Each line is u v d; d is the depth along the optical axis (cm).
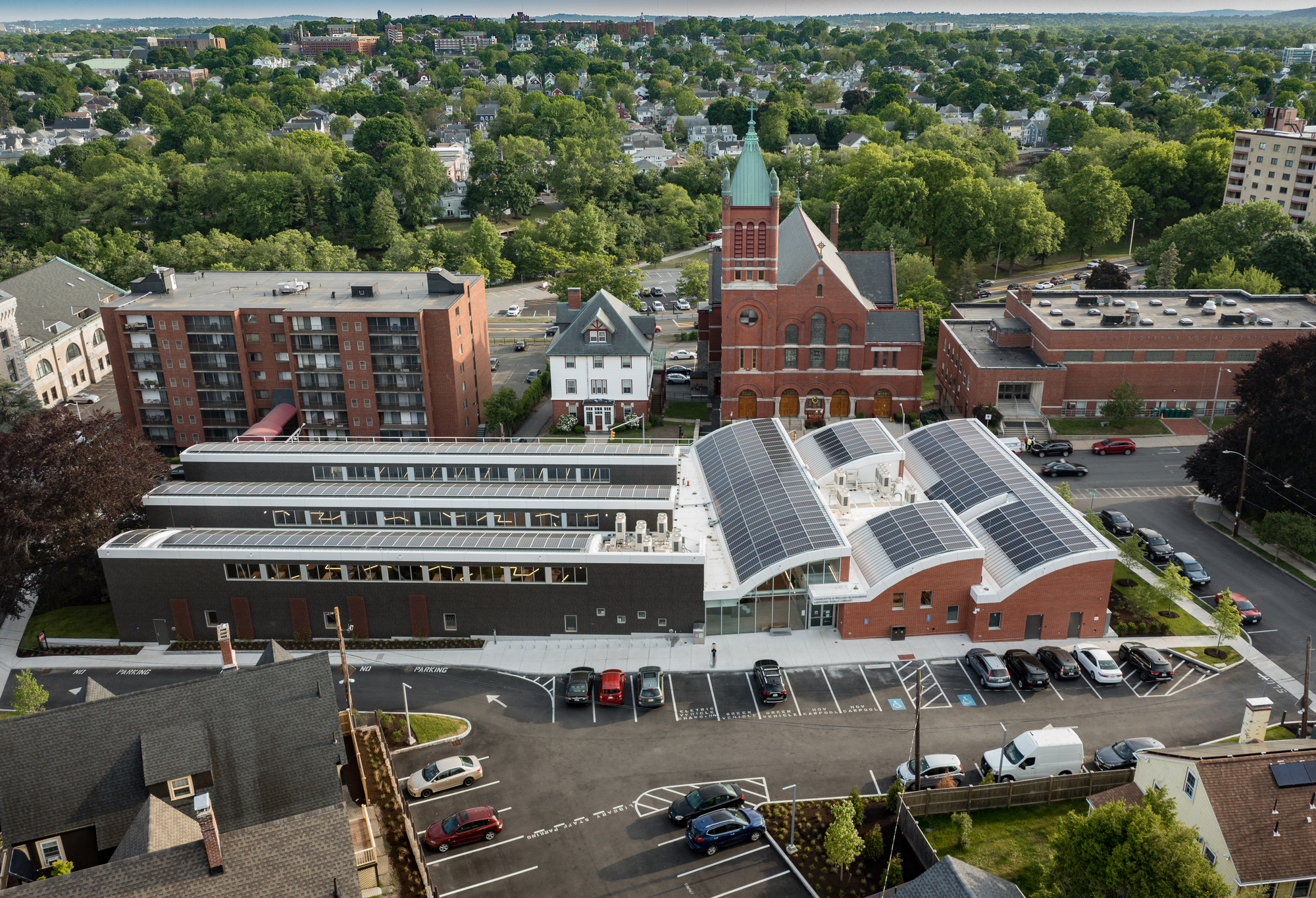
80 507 8194
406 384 12025
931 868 4575
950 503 8731
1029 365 12294
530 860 5519
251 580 7800
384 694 7144
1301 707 6794
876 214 19162
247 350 12231
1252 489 9412
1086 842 4428
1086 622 7594
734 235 11662
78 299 15500
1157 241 18462
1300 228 16788
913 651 7525
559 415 12750
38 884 4100
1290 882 4709
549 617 7819
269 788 5306
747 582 7612
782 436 9856
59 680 7538
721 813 5628
